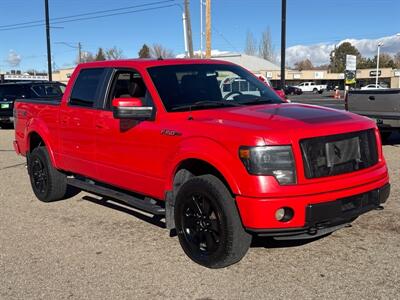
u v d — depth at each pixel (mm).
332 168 4301
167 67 5586
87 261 4910
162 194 5125
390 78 94750
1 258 5055
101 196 7520
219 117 4707
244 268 4594
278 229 4109
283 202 4062
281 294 4055
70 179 6992
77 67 6605
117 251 5156
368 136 4688
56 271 4688
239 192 4168
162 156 4984
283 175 4098
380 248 4984
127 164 5516
